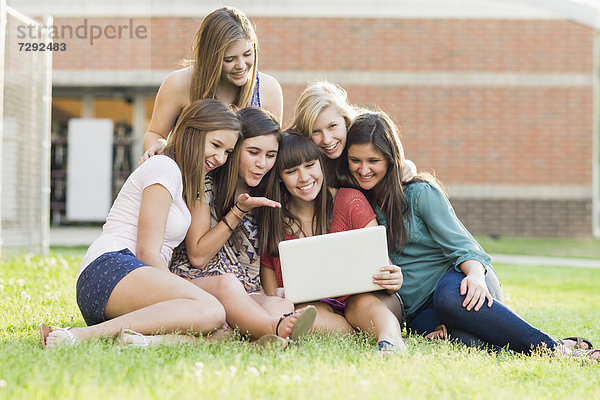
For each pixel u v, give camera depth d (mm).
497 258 10234
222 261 3070
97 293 2721
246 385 1924
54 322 3182
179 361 2160
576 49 13750
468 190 13812
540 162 13812
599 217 16781
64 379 1890
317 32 13766
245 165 3082
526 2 13688
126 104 13820
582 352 2654
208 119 2984
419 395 1927
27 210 6895
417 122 13836
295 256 2879
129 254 2842
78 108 13703
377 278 2887
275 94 4066
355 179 3344
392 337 2650
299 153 3082
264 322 2643
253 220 3219
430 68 13820
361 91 13812
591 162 13812
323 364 2199
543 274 7770
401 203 3152
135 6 13172
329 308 3039
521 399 1984
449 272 2998
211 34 3578
